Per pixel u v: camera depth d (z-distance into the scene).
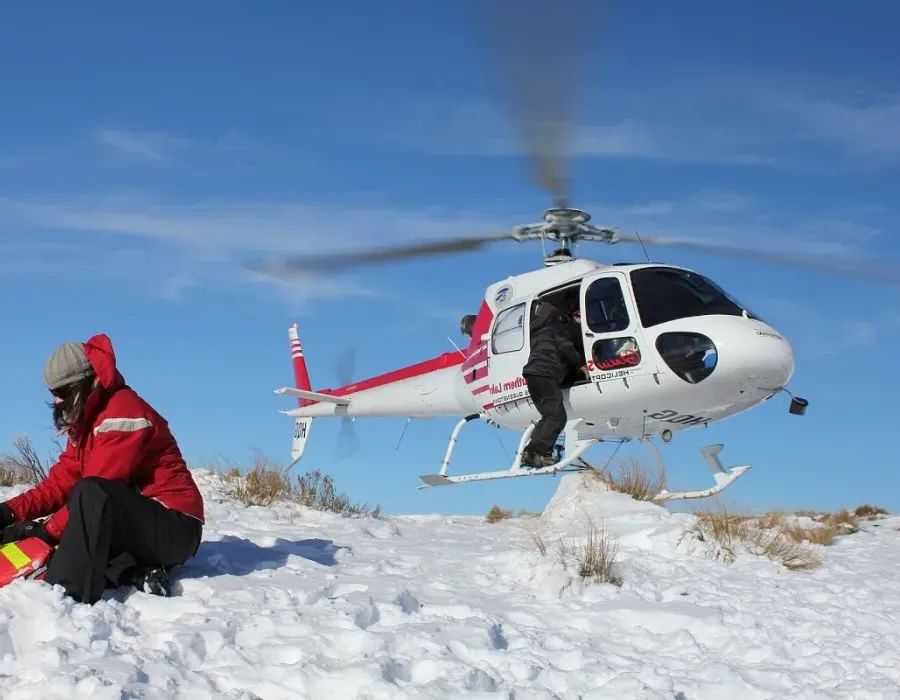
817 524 12.13
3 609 4.20
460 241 10.48
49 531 4.75
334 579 5.64
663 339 8.72
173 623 4.44
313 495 10.70
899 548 10.70
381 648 4.28
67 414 4.83
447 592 5.88
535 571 6.61
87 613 4.34
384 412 13.21
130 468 4.85
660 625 5.58
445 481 10.02
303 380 16.84
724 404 8.96
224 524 8.12
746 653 5.23
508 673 4.26
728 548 8.46
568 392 9.42
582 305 9.27
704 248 9.99
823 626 5.95
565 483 10.91
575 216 10.28
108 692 3.44
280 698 3.76
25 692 3.50
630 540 8.56
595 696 4.11
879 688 4.66
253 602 4.87
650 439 10.22
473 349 10.70
